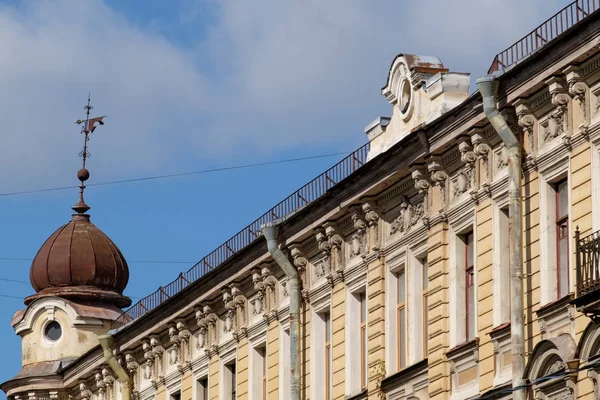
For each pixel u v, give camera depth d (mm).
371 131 53625
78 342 78438
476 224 47219
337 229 54375
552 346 42594
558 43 42719
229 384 61906
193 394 64000
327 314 55656
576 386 41781
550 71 43312
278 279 58312
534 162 44625
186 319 64812
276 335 58094
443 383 47938
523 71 44250
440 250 48781
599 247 40000
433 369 48438
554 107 43938
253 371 59688
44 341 78812
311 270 56188
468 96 48312
